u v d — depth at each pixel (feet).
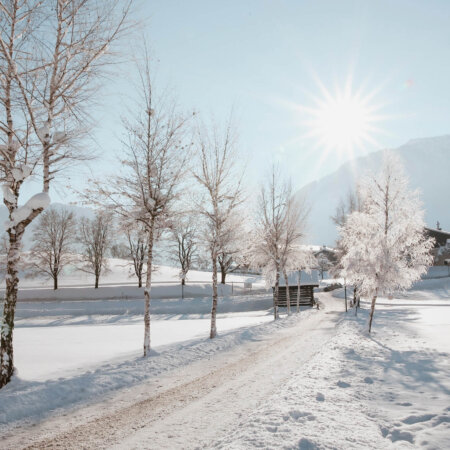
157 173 42.70
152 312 139.33
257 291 178.70
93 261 175.01
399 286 54.90
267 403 20.84
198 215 55.52
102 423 21.20
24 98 27.99
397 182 56.95
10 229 29.81
